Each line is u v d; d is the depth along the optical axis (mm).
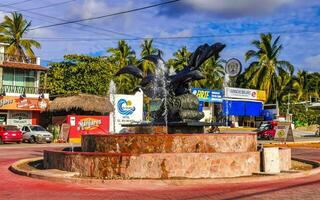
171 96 17031
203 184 11734
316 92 78125
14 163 16734
